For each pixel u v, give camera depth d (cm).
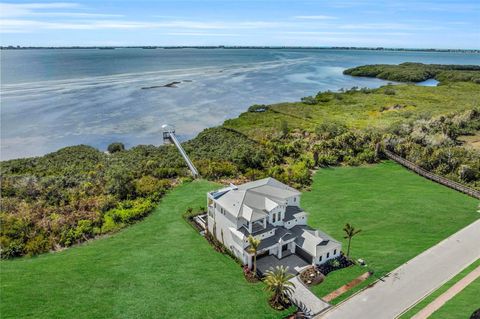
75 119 11581
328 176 7175
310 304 3484
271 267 4072
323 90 18725
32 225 5022
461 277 3778
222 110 13650
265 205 4328
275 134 9925
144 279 3956
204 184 6712
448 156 7369
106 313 3450
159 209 5712
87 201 5709
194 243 4712
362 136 8819
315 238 4191
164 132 9712
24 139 9600
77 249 4631
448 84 19525
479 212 5497
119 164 7681
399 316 3266
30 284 3891
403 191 6362
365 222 5203
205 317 3369
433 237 4725
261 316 3369
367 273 3938
